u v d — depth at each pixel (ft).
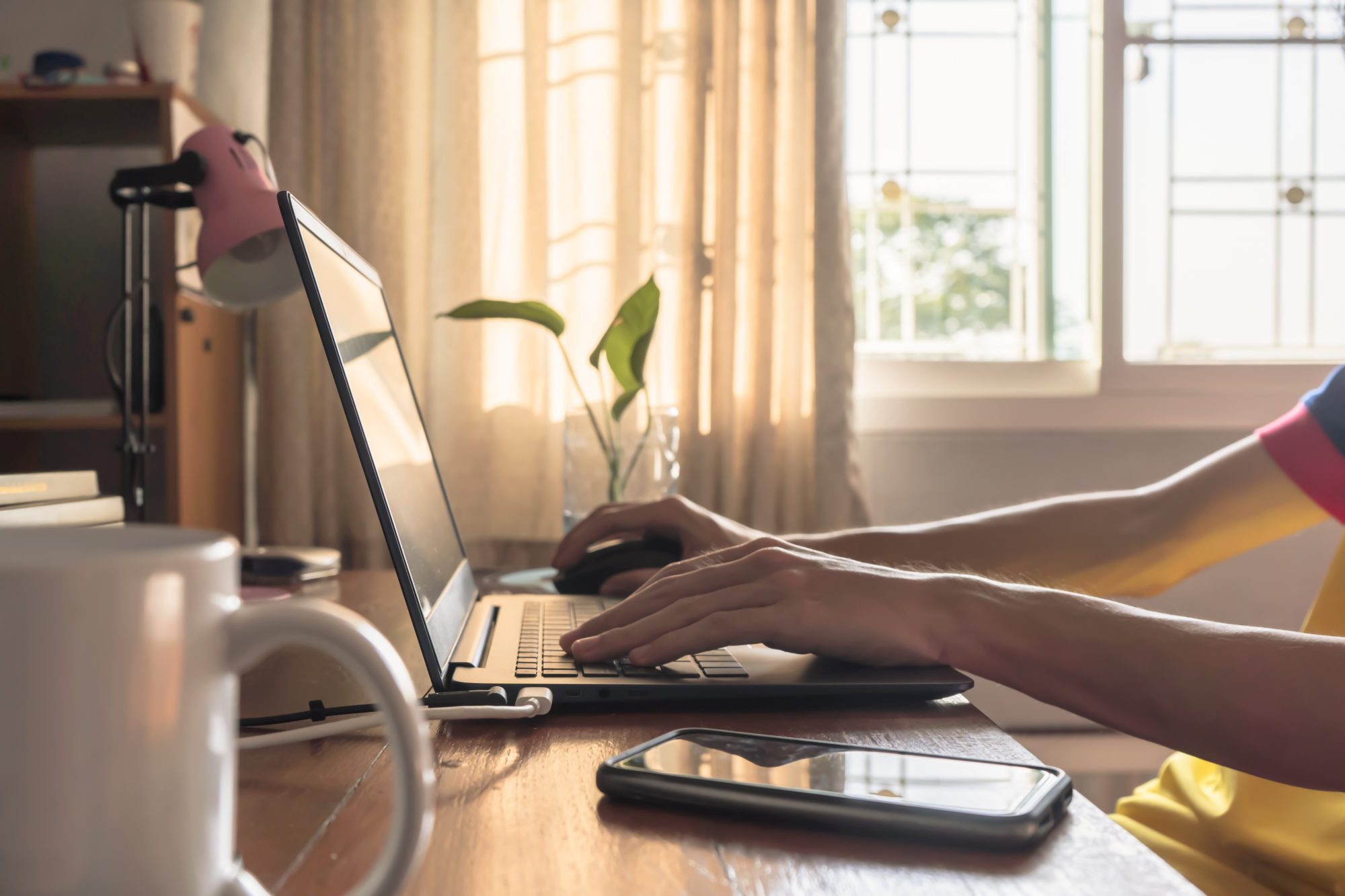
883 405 6.15
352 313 2.05
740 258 5.94
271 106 5.63
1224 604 6.07
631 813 1.19
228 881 0.70
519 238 5.85
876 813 1.11
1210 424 6.23
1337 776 1.46
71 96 4.64
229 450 5.31
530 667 1.79
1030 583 2.86
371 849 1.05
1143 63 6.43
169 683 0.65
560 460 5.79
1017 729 5.89
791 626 1.69
